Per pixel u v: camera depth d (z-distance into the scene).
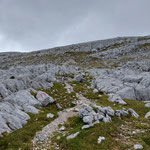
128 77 36.00
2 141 11.22
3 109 15.68
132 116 16.61
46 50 156.50
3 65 101.00
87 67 70.25
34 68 49.72
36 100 20.86
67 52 128.38
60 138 12.07
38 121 15.82
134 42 122.31
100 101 23.56
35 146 11.21
